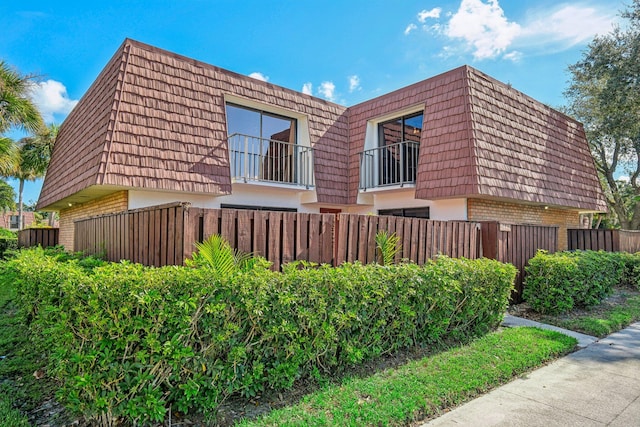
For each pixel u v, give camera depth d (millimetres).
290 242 5000
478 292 5590
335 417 3180
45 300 3656
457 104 9977
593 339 5832
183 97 9047
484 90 10383
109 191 8867
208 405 3178
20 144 24922
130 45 8539
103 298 2914
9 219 47438
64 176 10688
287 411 3285
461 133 9711
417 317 4883
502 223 7648
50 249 8531
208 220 4422
